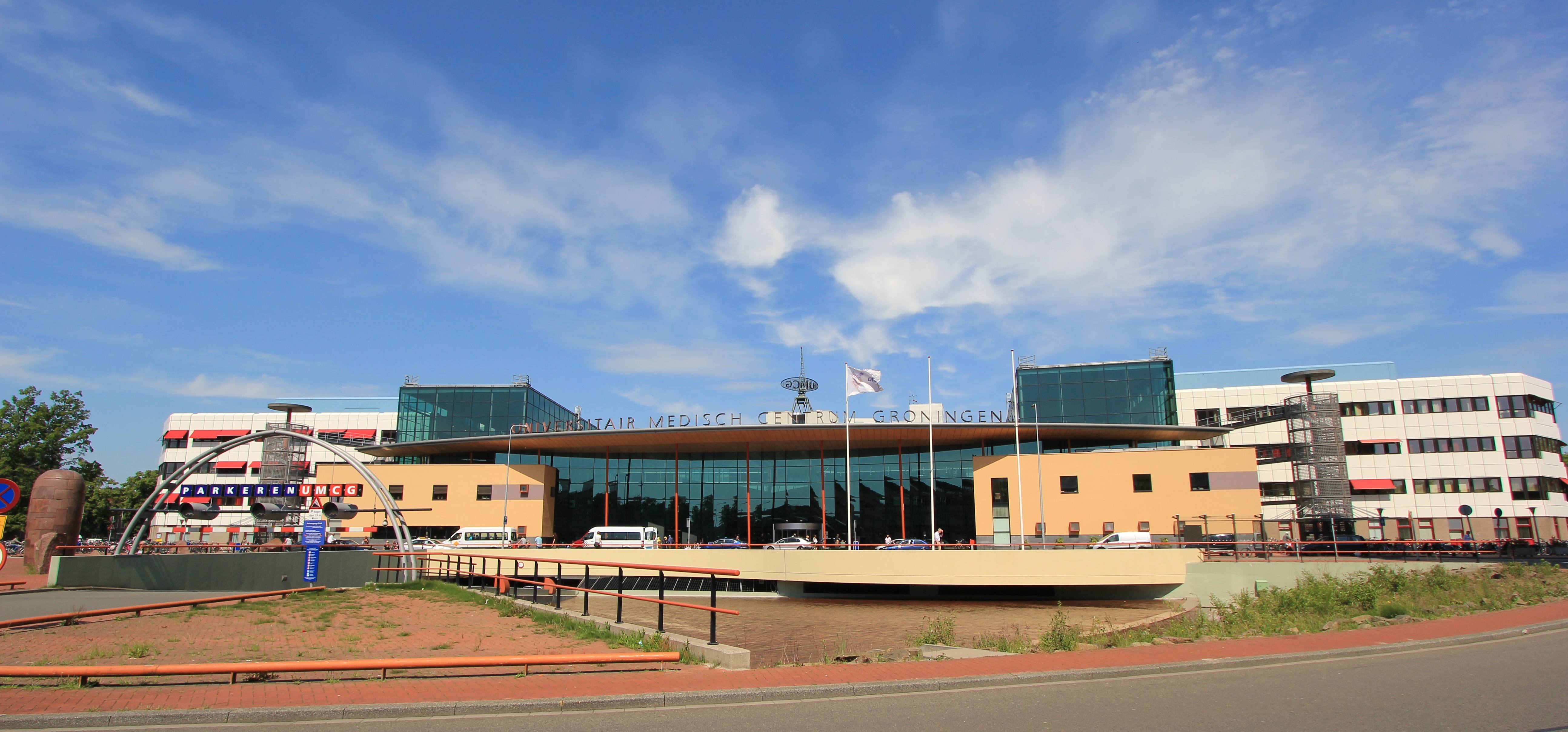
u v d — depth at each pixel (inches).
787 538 2100.1
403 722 329.4
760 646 878.4
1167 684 407.2
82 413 2642.7
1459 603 786.2
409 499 2245.3
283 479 2308.1
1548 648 512.7
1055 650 555.5
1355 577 1063.0
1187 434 2003.0
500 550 1791.3
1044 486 1899.6
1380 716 329.7
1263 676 425.7
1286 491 2486.5
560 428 2488.9
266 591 1059.9
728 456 2250.2
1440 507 2400.3
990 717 339.0
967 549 1430.9
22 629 604.7
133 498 2878.9
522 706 350.0
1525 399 2389.3
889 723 329.1
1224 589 1293.1
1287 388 2613.2
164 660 469.1
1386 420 2504.9
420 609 794.2
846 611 1318.9
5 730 310.2
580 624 635.5
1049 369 2472.9
